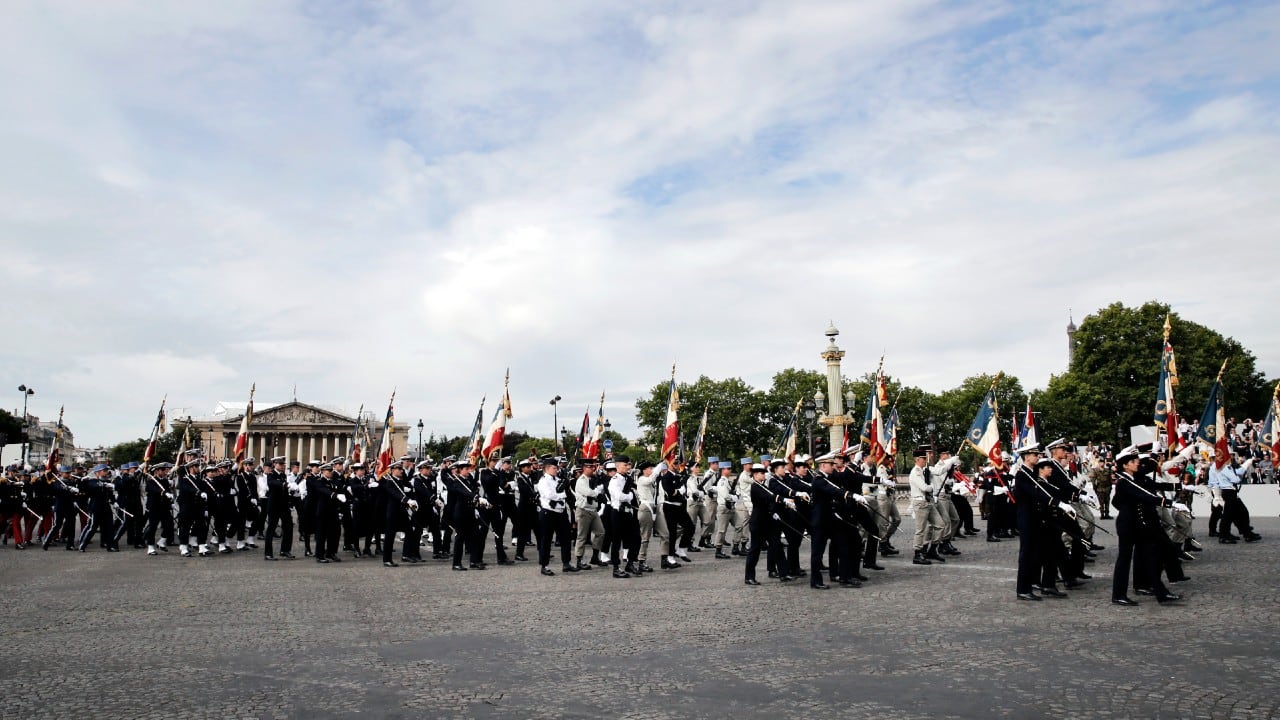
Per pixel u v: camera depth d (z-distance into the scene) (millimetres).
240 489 33531
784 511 21500
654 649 13562
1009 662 12141
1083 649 12812
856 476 22641
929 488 24375
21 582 22984
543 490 25109
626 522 24000
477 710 10336
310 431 177875
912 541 31734
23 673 12422
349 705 10648
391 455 38594
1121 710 9820
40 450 174000
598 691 11102
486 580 23281
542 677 11891
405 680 11836
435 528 30531
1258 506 42906
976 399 129375
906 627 14922
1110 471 37531
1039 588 18078
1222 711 9703
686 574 24203
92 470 33938
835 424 62844
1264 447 47594
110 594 20484
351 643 14359
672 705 10406
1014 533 32688
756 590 20188
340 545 36250
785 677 11633
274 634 15203
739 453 147125
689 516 30812
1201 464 34344
